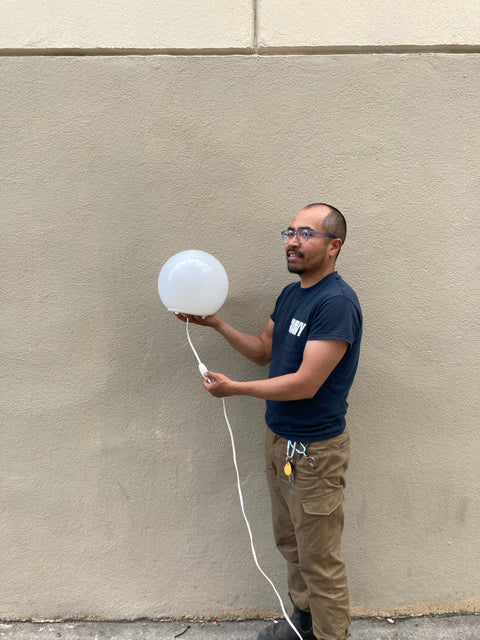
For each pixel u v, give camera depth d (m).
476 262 2.37
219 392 1.95
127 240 2.36
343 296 1.88
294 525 2.06
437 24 2.27
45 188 2.32
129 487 2.47
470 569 2.53
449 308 2.40
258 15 2.27
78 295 2.38
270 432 2.15
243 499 2.49
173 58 2.27
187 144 2.31
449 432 2.46
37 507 2.47
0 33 2.26
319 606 2.04
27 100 2.28
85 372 2.42
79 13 2.25
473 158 2.32
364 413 2.45
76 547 2.50
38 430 2.43
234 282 2.38
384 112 2.30
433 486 2.49
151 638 2.43
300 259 1.94
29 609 2.52
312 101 2.29
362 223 2.35
